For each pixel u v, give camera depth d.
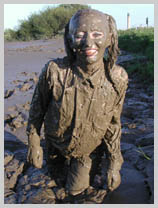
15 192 2.20
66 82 1.95
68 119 2.00
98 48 1.79
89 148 2.15
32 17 20.47
